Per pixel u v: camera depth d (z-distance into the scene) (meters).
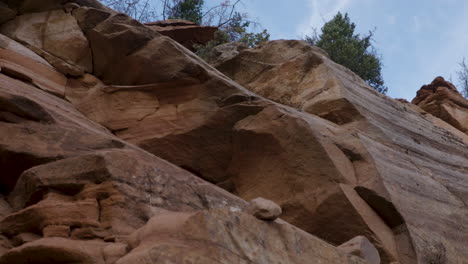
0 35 9.55
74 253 4.42
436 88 16.88
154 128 9.33
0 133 6.70
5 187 6.64
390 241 8.12
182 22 15.30
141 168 5.47
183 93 9.57
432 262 8.07
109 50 9.91
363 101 10.50
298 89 10.88
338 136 9.05
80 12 10.23
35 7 10.39
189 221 4.16
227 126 9.34
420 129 10.95
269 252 4.44
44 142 6.79
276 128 8.91
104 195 5.11
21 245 4.69
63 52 9.96
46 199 5.20
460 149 11.20
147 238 4.21
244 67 11.88
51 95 9.16
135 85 9.77
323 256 4.88
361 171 8.71
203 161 9.30
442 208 9.08
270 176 8.85
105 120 9.38
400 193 8.63
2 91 6.96
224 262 4.07
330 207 8.25
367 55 17.23
